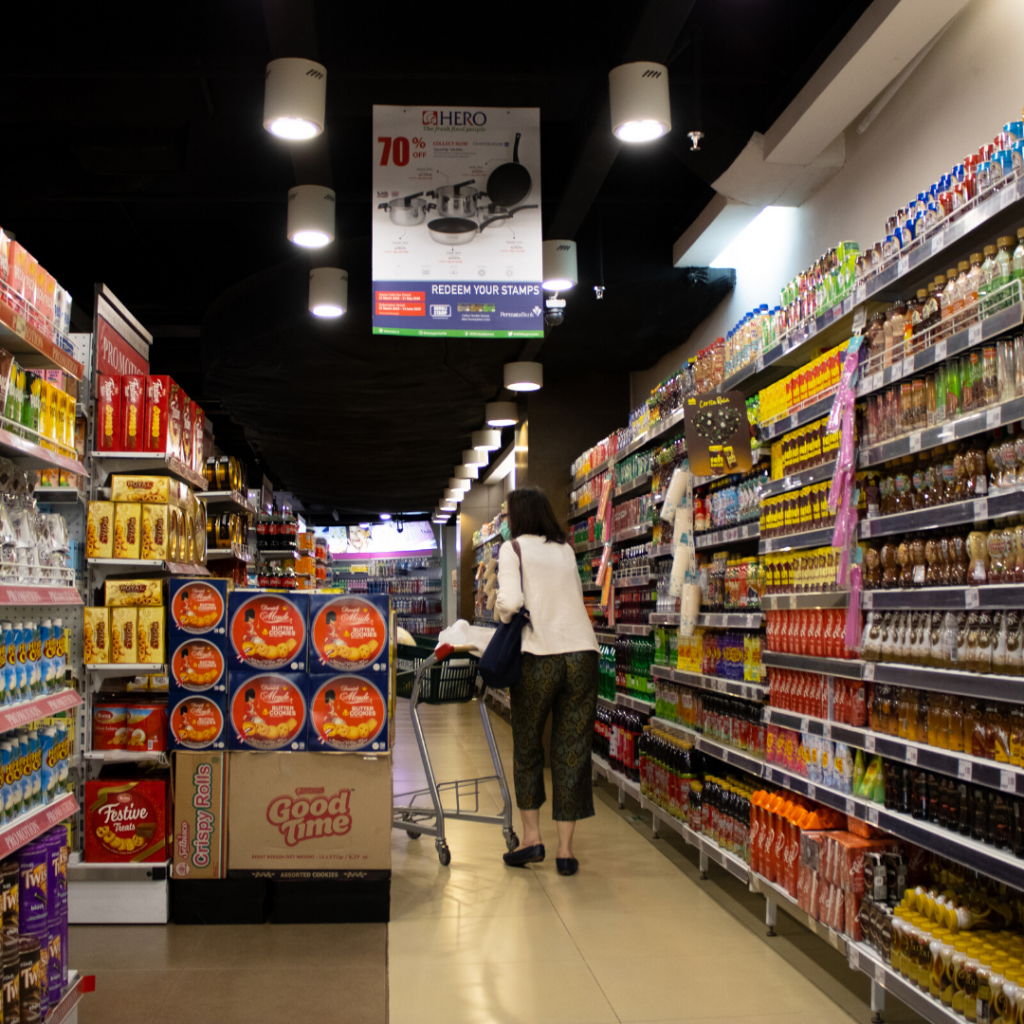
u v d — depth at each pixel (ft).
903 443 8.95
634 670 19.80
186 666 12.32
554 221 17.49
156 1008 9.24
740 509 13.79
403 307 14.57
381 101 15.21
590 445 27.63
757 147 14.42
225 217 22.85
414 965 10.46
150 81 14.70
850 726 9.92
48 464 8.89
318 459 39.78
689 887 13.55
